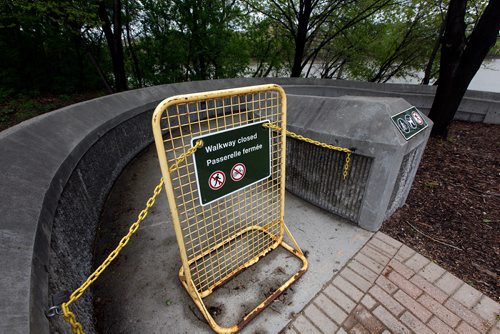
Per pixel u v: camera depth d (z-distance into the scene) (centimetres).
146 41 1073
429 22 1188
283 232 270
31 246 127
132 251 268
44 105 802
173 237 288
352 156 275
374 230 289
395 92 852
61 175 209
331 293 221
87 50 894
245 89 179
